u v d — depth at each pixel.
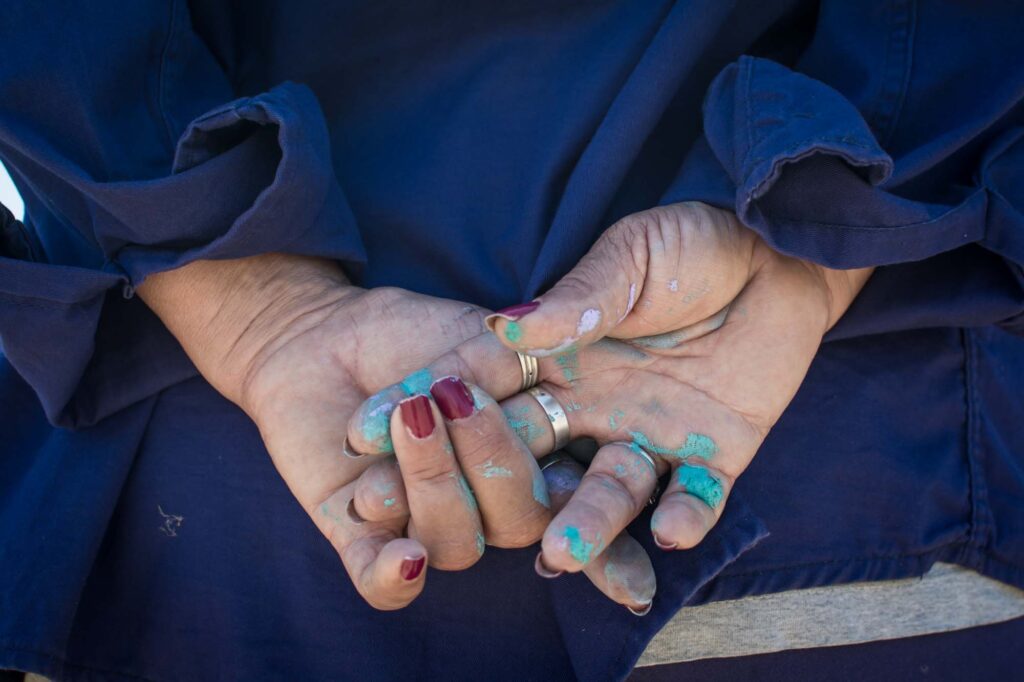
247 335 1.46
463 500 1.13
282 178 1.27
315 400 1.36
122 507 1.57
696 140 1.52
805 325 1.34
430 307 1.45
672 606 1.29
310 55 1.71
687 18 1.41
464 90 1.67
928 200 1.48
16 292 1.31
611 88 1.52
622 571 1.21
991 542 1.55
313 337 1.42
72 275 1.32
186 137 1.27
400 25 1.68
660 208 1.33
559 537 1.07
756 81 1.35
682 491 1.23
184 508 1.53
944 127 1.42
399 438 1.04
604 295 1.21
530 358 1.32
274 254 1.51
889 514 1.50
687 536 1.15
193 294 1.48
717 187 1.37
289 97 1.37
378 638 1.41
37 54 1.28
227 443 1.54
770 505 1.46
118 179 1.38
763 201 1.31
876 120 1.45
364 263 1.57
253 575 1.48
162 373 1.57
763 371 1.31
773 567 1.44
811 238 1.31
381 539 1.21
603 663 1.30
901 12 1.44
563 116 1.54
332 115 1.76
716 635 1.43
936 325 1.55
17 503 1.57
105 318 1.55
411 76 1.72
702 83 1.63
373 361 1.40
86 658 1.51
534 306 1.16
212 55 1.73
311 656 1.42
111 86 1.39
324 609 1.43
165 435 1.58
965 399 1.62
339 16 1.67
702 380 1.32
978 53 1.39
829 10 1.52
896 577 1.49
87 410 1.56
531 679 1.39
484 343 1.32
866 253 1.32
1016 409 1.74
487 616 1.41
